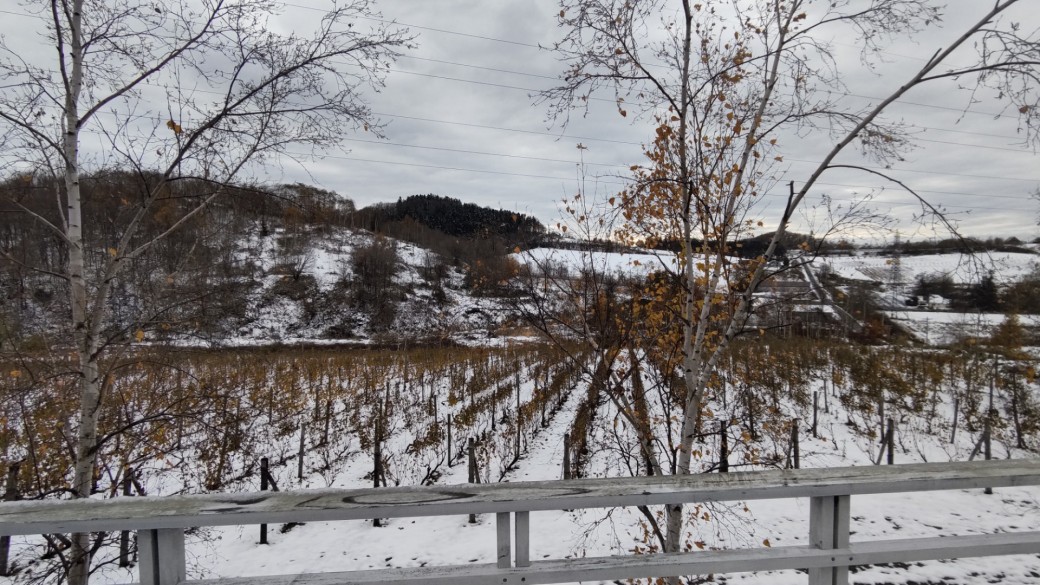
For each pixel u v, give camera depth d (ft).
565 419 44.80
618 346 15.43
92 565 19.30
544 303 15.69
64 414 14.32
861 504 24.43
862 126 12.10
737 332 13.30
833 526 5.47
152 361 14.70
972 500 24.77
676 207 14.29
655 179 13.19
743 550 5.35
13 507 4.94
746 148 13.28
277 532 23.04
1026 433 37.35
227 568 19.92
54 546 13.21
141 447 20.11
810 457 33.86
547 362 47.93
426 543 21.83
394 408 45.44
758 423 32.12
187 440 25.52
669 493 5.20
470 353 72.43
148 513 4.78
